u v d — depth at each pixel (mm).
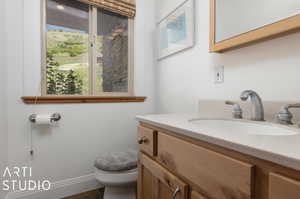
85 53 1655
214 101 1074
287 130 610
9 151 1301
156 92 1868
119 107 1716
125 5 1722
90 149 1588
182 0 1394
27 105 1344
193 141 562
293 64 730
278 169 346
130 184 1212
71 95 1552
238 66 968
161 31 1711
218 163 459
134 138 1791
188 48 1347
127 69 1875
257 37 811
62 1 1550
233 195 417
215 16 1044
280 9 728
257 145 387
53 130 1439
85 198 1469
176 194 610
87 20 1663
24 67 1335
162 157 707
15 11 1297
